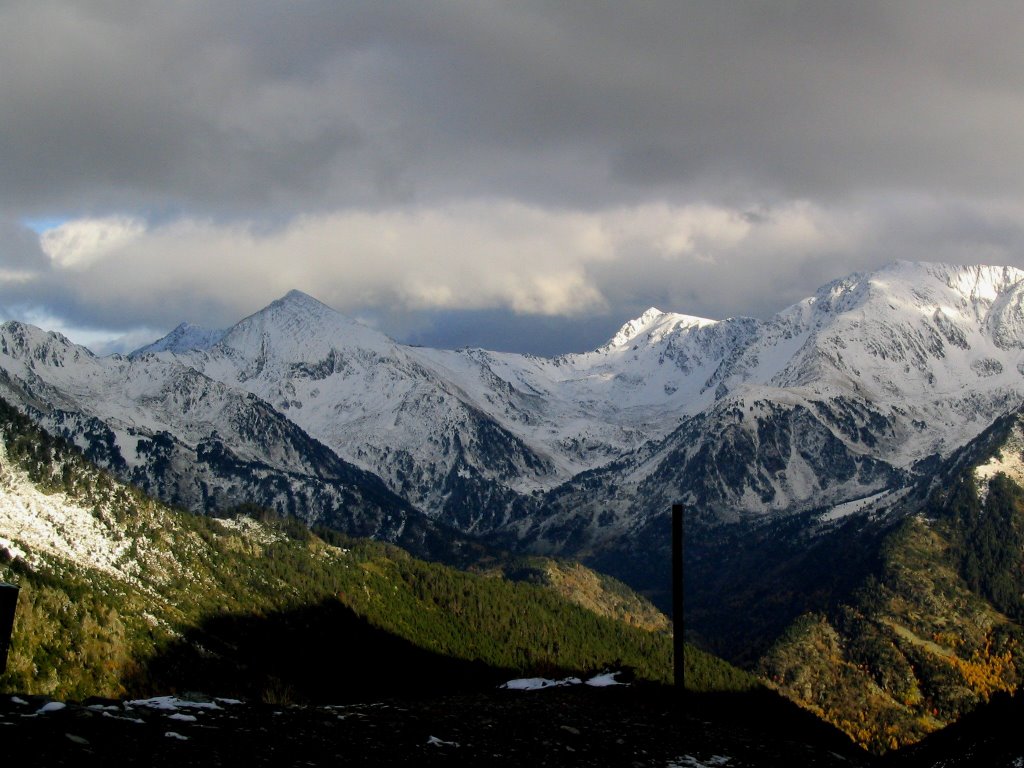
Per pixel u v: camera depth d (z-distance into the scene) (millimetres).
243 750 35344
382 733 42188
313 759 36156
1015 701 54938
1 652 34906
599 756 45438
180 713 39500
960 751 52688
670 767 45906
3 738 31406
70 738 32500
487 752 42438
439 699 57812
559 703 58750
